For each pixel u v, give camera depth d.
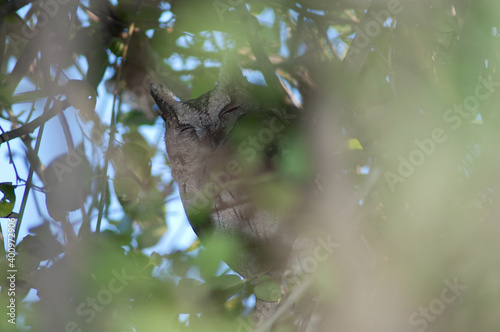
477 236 6.49
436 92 6.61
